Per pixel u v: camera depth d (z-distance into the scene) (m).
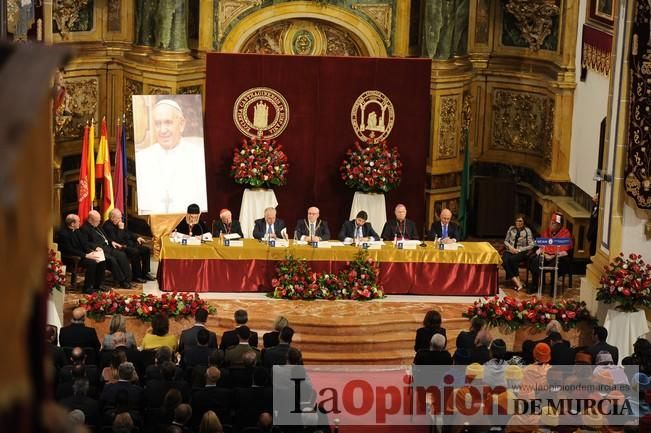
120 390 14.33
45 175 2.28
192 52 27.95
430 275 23.38
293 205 26.34
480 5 29.50
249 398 15.09
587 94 27.00
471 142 30.14
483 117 30.19
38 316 2.21
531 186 29.42
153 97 24.53
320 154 26.06
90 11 28.02
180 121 24.69
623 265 21.19
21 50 2.37
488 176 30.25
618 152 21.64
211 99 25.59
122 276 23.36
